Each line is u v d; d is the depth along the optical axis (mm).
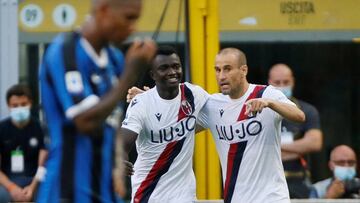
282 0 28547
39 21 28344
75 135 13578
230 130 21656
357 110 28172
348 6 28781
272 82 26547
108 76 13734
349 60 28500
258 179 21484
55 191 13695
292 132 25969
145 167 22797
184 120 22516
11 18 28219
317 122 26109
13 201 24688
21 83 27141
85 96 13422
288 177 25875
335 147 27938
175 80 22297
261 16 28531
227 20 28500
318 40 28578
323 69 28391
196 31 28453
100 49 13680
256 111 20031
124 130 22266
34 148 25156
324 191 26906
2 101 27906
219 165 27859
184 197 22719
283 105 20234
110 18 13312
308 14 28609
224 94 21625
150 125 22469
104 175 13789
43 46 28312
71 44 13578
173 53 22438
